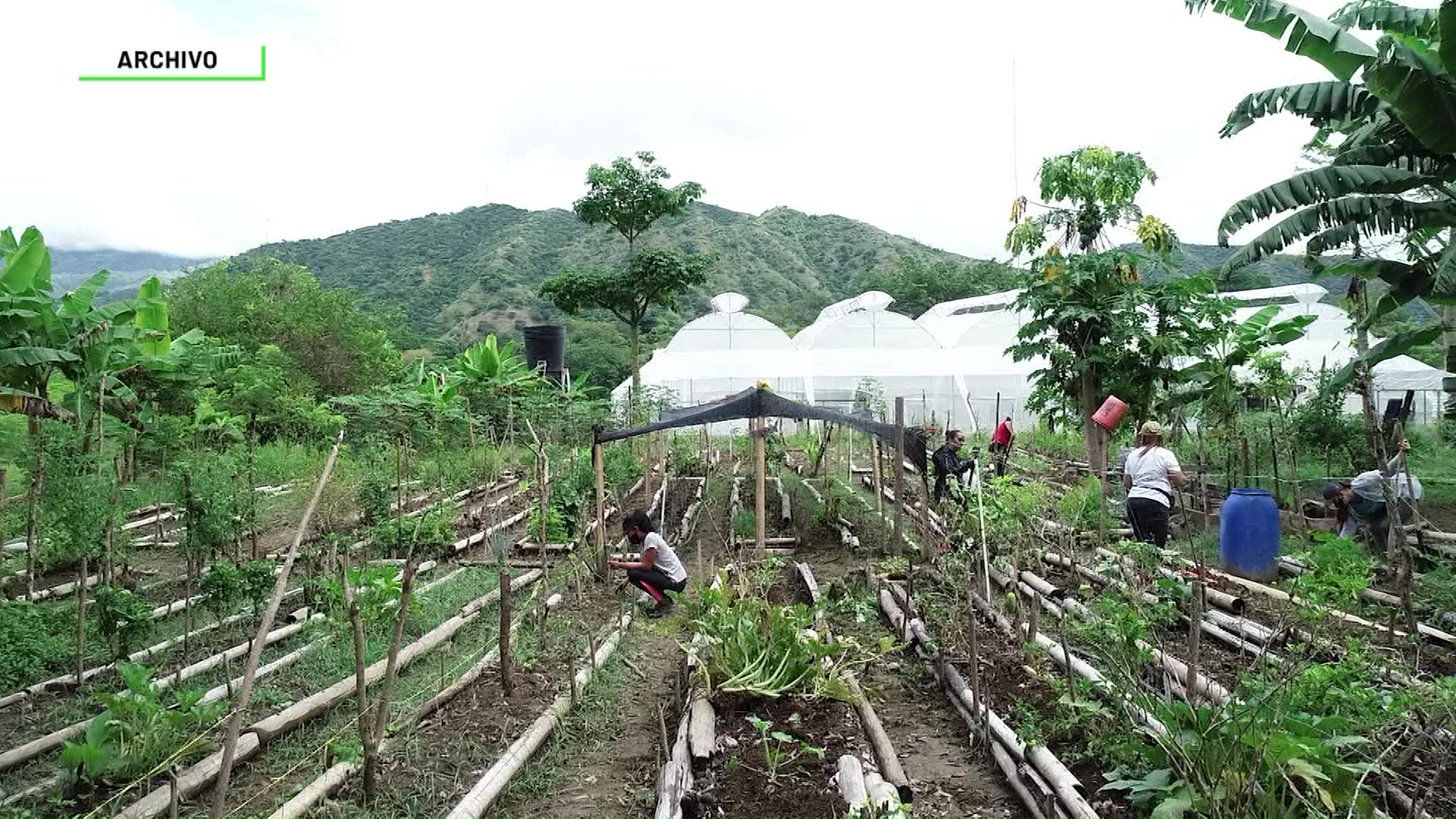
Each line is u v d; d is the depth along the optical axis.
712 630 5.91
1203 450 12.60
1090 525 10.31
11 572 7.71
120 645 6.18
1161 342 11.52
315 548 9.31
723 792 4.37
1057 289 12.07
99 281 8.40
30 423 7.47
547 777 4.90
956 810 4.49
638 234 23.52
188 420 10.80
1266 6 7.85
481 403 15.13
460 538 11.34
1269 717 3.71
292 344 22.11
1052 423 13.75
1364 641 5.18
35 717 5.38
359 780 4.59
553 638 7.19
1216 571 8.27
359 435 14.08
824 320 36.09
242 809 4.39
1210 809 3.64
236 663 6.37
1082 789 4.21
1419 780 3.70
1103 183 13.37
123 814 4.07
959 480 9.80
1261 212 8.42
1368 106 7.97
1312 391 14.37
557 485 11.52
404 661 6.41
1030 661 5.85
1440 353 22.22
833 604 8.13
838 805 4.16
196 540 6.66
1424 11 8.27
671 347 27.97
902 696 6.08
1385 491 6.30
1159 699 4.28
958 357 27.09
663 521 12.33
